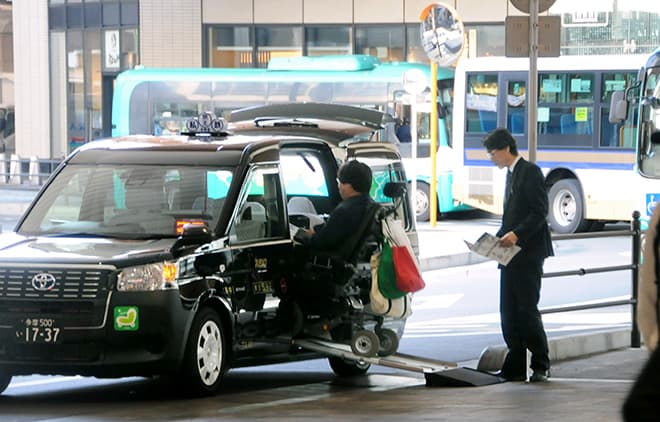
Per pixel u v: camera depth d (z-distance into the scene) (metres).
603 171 55.72
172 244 21.06
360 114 27.69
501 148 21.72
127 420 18.41
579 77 56.50
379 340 23.19
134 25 87.31
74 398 21.86
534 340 22.30
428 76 64.25
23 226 22.70
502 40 76.94
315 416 18.05
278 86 68.06
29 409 20.36
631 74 55.25
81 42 92.06
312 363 27.75
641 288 8.22
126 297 20.16
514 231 21.50
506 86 59.03
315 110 28.27
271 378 25.03
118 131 71.06
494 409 18.38
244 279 21.91
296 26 82.62
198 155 22.75
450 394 20.88
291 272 23.02
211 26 84.12
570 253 49.56
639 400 7.27
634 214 27.50
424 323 33.66
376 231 22.61
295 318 23.06
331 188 25.52
